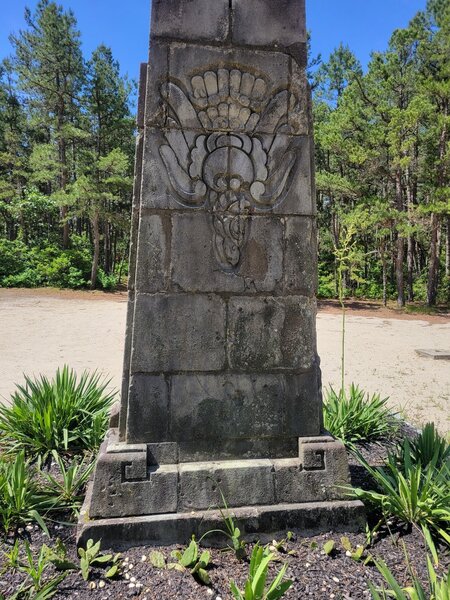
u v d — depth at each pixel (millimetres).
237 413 2564
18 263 22266
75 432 3506
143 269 2484
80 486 2855
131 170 24484
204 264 2533
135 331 2482
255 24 2547
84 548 2250
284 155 2590
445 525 2441
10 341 8922
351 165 19375
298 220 2611
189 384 2527
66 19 22047
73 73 22734
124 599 1953
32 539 2371
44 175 21578
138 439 2479
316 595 1983
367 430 3920
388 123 16812
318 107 21812
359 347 9617
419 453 3127
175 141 2502
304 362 2621
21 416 3584
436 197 16750
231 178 2553
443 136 17203
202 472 2436
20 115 27953
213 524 2342
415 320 15336
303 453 2537
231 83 2531
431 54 17266
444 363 8078
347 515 2457
